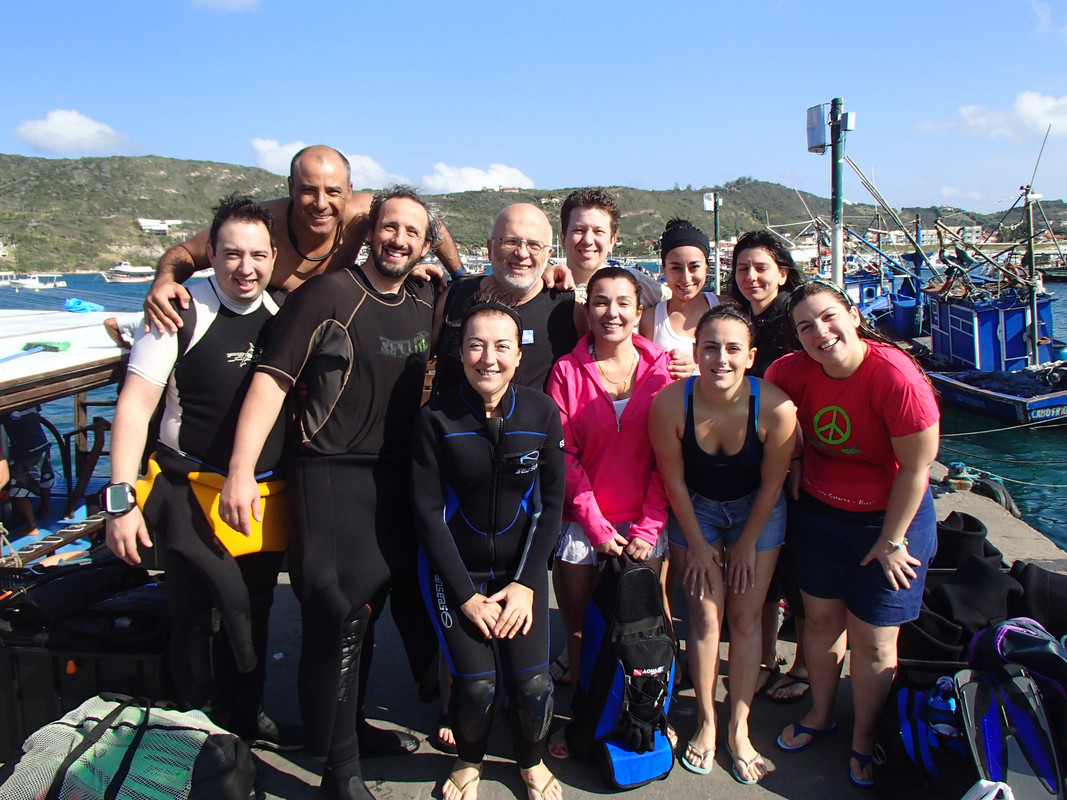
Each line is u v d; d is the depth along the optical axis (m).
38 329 3.85
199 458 2.31
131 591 2.72
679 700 2.95
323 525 2.24
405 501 2.43
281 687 3.03
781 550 2.79
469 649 2.27
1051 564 4.13
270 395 2.18
